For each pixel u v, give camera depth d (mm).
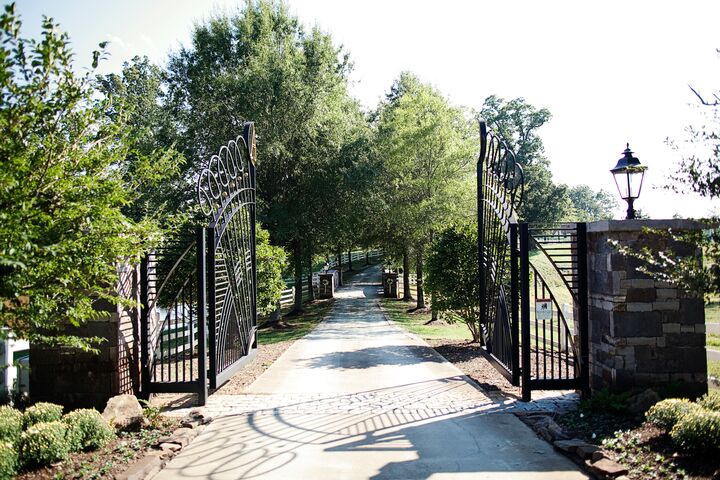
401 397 7602
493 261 8797
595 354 6898
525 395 7109
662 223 6285
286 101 20141
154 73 28797
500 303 8289
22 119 3537
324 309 25734
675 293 6316
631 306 6324
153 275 7695
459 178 21328
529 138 54750
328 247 25047
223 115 20422
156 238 4711
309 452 5211
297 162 21594
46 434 4594
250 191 10094
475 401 7258
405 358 11234
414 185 21547
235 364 8391
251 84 19188
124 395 6168
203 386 7137
